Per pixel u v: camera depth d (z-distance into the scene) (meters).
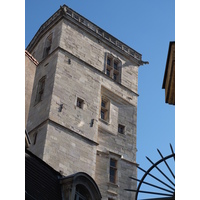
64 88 35.38
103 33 43.38
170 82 12.91
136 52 46.47
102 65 41.06
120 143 37.94
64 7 40.53
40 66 38.66
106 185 33.91
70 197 19.89
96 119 36.53
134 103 42.25
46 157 29.97
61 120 33.19
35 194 17.47
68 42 38.81
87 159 33.25
